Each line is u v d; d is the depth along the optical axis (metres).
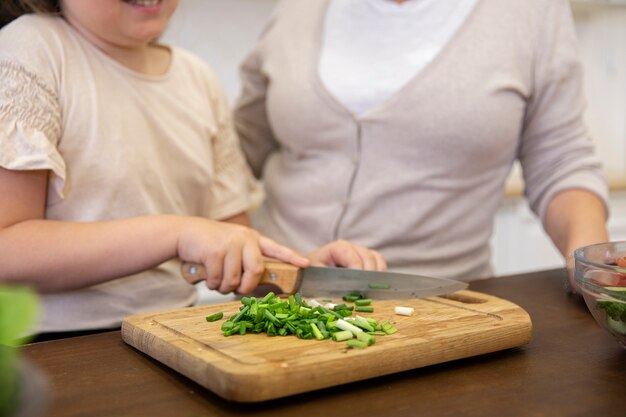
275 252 0.92
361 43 1.19
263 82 1.35
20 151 0.85
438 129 1.10
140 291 1.02
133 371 0.64
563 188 1.11
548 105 1.15
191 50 2.10
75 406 0.55
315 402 0.57
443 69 1.11
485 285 1.03
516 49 1.11
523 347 0.73
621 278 0.64
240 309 0.74
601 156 2.71
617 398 0.57
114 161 0.98
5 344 0.38
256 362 0.58
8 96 0.87
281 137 1.26
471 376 0.63
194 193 1.13
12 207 0.86
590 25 2.62
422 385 0.61
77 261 0.86
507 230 2.36
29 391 0.37
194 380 0.60
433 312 0.78
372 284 0.89
